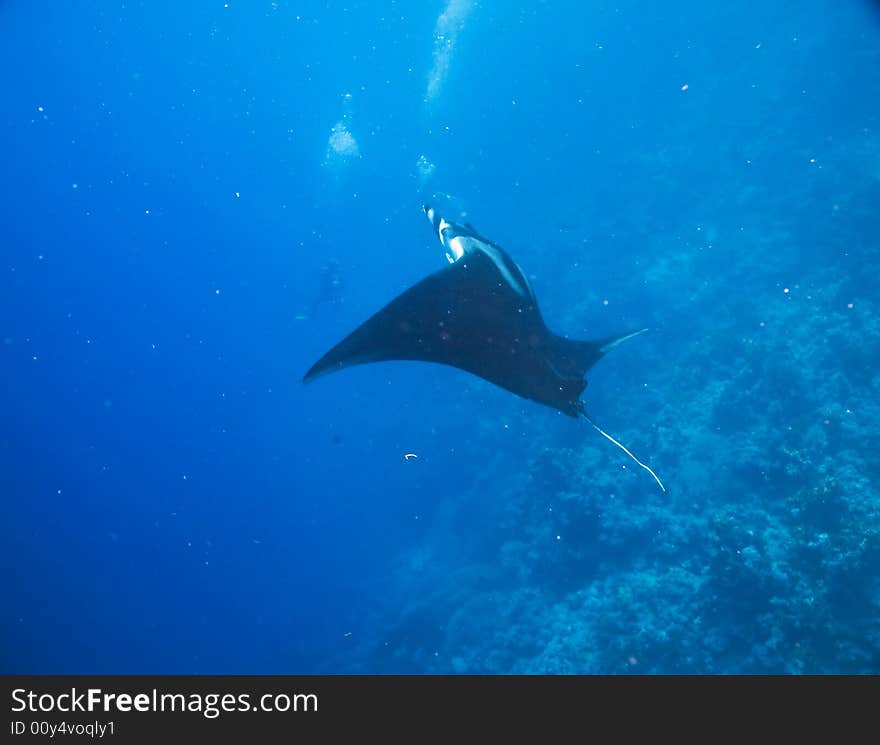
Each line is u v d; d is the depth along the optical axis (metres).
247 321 62.38
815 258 14.00
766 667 7.89
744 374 12.57
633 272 19.06
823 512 8.80
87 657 34.59
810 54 21.19
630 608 10.50
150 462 59.00
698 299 15.81
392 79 45.66
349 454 28.36
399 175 41.31
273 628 25.81
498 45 38.41
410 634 16.27
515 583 14.69
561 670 10.84
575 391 3.51
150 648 32.50
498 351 3.50
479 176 35.66
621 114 29.61
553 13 35.84
